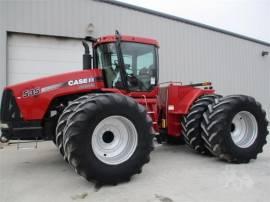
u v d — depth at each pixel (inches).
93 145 132.0
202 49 390.6
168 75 357.4
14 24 268.2
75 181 140.1
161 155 192.5
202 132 178.5
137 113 140.5
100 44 173.5
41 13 278.2
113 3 311.9
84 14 297.0
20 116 150.3
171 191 123.1
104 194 121.3
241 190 123.1
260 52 472.1
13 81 272.7
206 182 134.2
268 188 125.4
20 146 230.2
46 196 120.6
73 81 158.1
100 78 165.0
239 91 440.8
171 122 194.4
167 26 353.7
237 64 436.8
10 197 120.1
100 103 132.9
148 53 178.7
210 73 401.1
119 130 141.1
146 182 135.8
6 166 170.1
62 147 141.8
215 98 184.4
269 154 195.9
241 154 168.2
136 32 328.5
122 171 133.6
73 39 295.1
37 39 281.0
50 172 156.4
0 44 263.0
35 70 281.0
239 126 178.1
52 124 158.7
